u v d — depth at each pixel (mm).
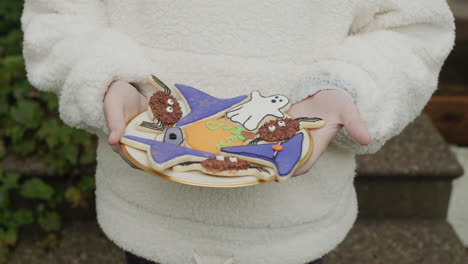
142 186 916
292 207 907
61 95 888
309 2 876
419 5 881
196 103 860
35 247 1496
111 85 855
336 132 824
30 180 1456
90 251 1485
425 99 913
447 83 2186
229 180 749
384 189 1562
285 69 890
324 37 888
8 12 1806
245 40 882
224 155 780
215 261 930
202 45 889
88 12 938
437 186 1564
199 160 763
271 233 917
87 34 907
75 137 1477
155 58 899
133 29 910
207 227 913
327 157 907
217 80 891
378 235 1558
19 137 1487
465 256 1484
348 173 942
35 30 930
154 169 754
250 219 902
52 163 1462
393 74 858
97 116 849
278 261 928
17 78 1588
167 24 888
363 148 876
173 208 909
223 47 887
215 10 874
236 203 895
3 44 1727
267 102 860
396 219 1619
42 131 1477
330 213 940
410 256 1481
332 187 919
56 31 919
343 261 1465
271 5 869
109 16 924
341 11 878
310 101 855
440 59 913
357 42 884
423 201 1593
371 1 888
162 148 769
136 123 823
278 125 808
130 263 1024
